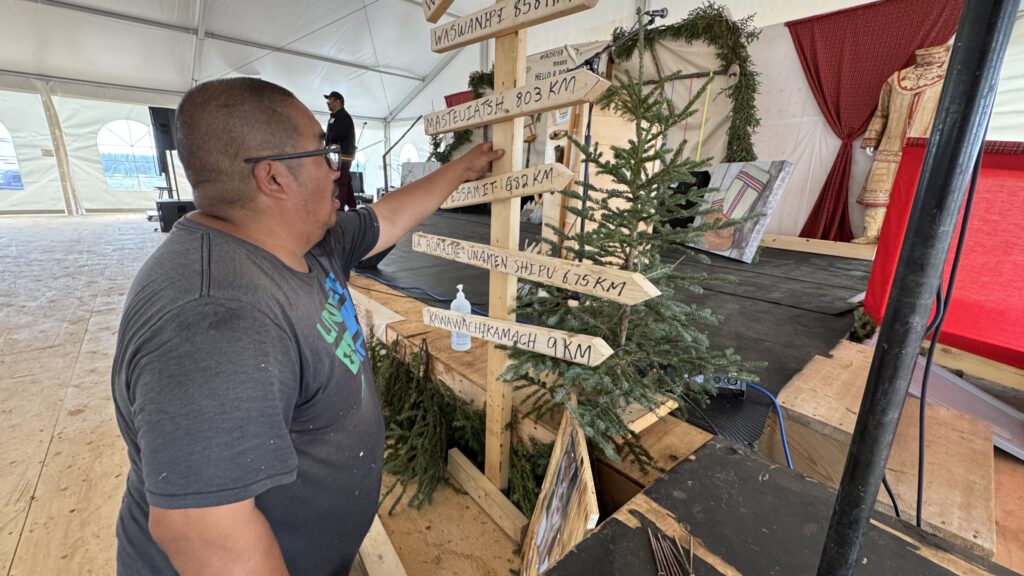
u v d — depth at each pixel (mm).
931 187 329
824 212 4434
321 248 832
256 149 601
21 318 2979
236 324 509
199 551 486
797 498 697
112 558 1200
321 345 654
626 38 2303
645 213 954
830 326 2084
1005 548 1033
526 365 1037
